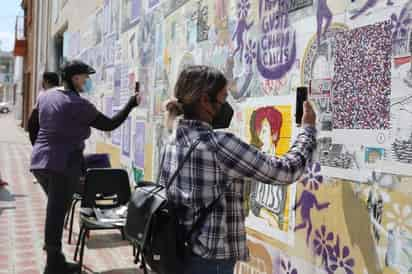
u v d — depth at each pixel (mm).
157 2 6090
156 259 2189
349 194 2744
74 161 4172
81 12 11328
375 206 2555
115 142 7953
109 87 8406
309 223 3078
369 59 2639
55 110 4109
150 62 6316
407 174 2373
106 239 5750
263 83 3646
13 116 45594
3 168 11758
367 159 2629
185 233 2090
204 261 2055
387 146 2498
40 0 21328
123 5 7684
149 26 6383
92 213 4719
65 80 4305
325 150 2949
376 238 2539
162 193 2271
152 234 2213
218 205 2057
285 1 3396
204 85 2115
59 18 15602
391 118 2480
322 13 3018
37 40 22078
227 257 2078
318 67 3045
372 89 2613
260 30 3701
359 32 2713
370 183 2600
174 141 2205
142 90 6605
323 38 3000
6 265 4668
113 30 8250
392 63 2484
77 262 4762
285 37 3389
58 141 4117
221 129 2264
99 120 4238
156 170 5891
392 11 2496
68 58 13234
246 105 3881
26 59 27094
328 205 2912
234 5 4102
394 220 2434
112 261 4895
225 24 4258
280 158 2088
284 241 3338
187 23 5105
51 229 4141
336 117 2875
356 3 2744
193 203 2062
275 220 3453
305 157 2143
